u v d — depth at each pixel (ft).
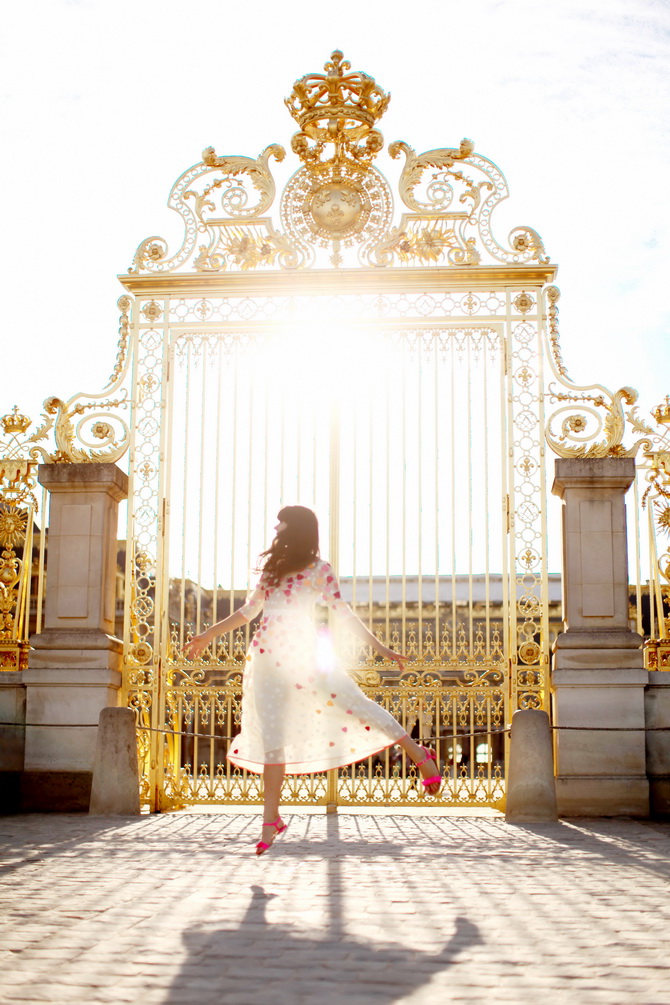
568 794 30.60
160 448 33.91
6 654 33.68
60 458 34.40
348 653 32.14
